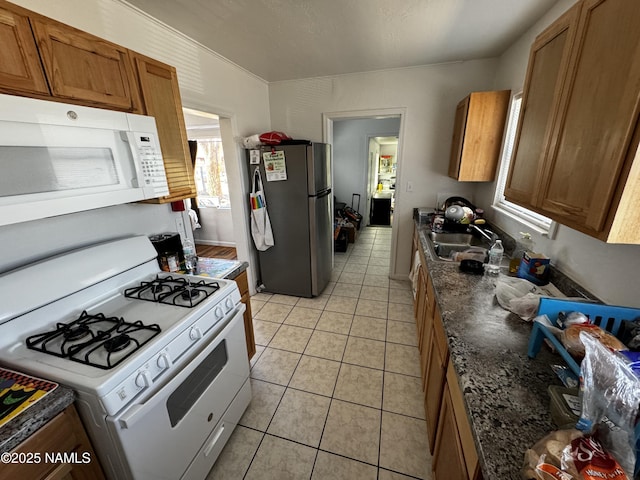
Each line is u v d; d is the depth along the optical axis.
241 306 1.55
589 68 0.85
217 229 4.86
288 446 1.50
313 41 2.08
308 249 2.87
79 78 1.04
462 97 2.74
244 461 1.43
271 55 2.35
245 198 2.85
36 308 1.07
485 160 2.42
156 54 1.74
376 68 2.77
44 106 0.88
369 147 5.55
